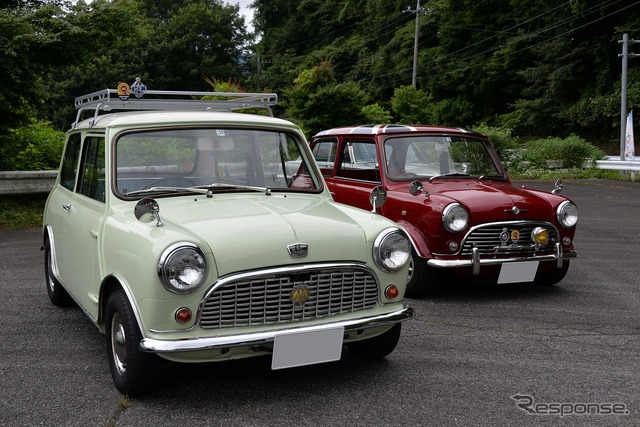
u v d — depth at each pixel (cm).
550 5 3922
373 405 377
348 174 743
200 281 339
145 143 440
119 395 388
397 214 643
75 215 474
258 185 465
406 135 711
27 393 392
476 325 545
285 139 485
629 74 3381
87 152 490
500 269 606
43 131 1562
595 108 3450
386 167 683
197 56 5472
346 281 378
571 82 3750
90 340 495
